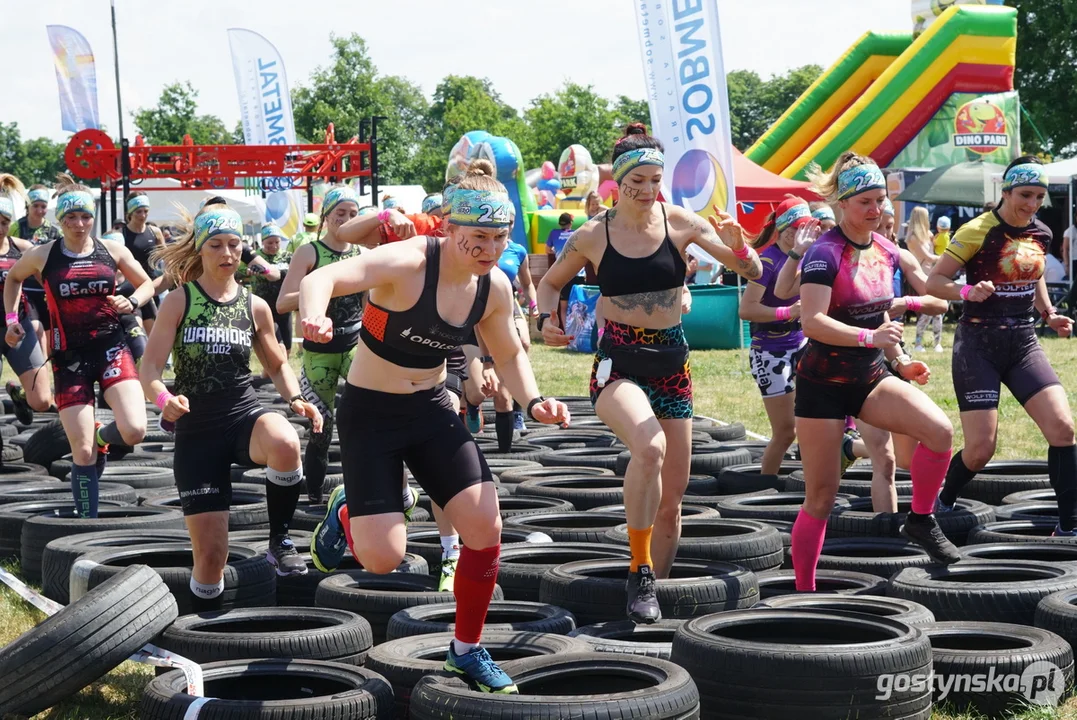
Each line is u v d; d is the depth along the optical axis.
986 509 7.11
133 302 7.29
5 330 8.77
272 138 27.03
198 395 5.38
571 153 30.02
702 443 10.27
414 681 4.37
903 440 7.08
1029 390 6.59
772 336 8.20
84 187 7.23
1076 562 5.79
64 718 4.45
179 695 4.10
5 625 5.71
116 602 4.43
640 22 15.89
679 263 5.26
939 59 26.17
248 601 5.60
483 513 4.10
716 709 4.24
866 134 26.58
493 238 3.89
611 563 5.79
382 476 4.11
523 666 4.23
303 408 5.64
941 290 6.45
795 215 7.44
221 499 5.36
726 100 15.60
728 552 6.09
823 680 4.11
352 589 5.53
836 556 6.36
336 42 62.97
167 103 65.19
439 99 101.06
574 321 23.41
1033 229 6.48
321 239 7.50
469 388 9.72
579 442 11.39
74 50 22.41
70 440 7.21
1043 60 42.22
